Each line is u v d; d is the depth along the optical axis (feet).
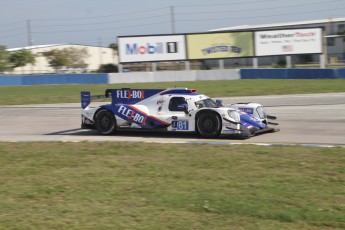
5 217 22.31
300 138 47.39
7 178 30.81
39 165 34.73
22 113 87.25
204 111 47.83
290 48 217.77
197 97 49.93
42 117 78.69
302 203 23.62
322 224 20.80
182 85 158.10
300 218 21.47
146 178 29.76
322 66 217.15
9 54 350.02
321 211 22.35
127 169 32.53
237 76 187.93
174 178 29.66
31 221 21.66
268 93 121.49
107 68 314.14
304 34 215.92
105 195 25.76
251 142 44.75
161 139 48.06
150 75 193.16
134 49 227.61
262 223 20.94
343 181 28.02
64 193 26.48
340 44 354.74
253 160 34.58
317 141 45.03
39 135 55.47
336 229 20.29
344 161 33.42
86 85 181.78
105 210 23.07
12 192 26.99
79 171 32.27
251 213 22.20
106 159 36.27
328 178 28.78
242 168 32.07
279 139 46.85
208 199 24.44
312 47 216.13
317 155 35.88
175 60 226.17
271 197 24.75
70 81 196.85
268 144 42.42
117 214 22.44
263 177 29.43
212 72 191.01
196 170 31.78
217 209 22.82
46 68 406.41
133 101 52.54
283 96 111.96
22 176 31.32
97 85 179.52
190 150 39.29
